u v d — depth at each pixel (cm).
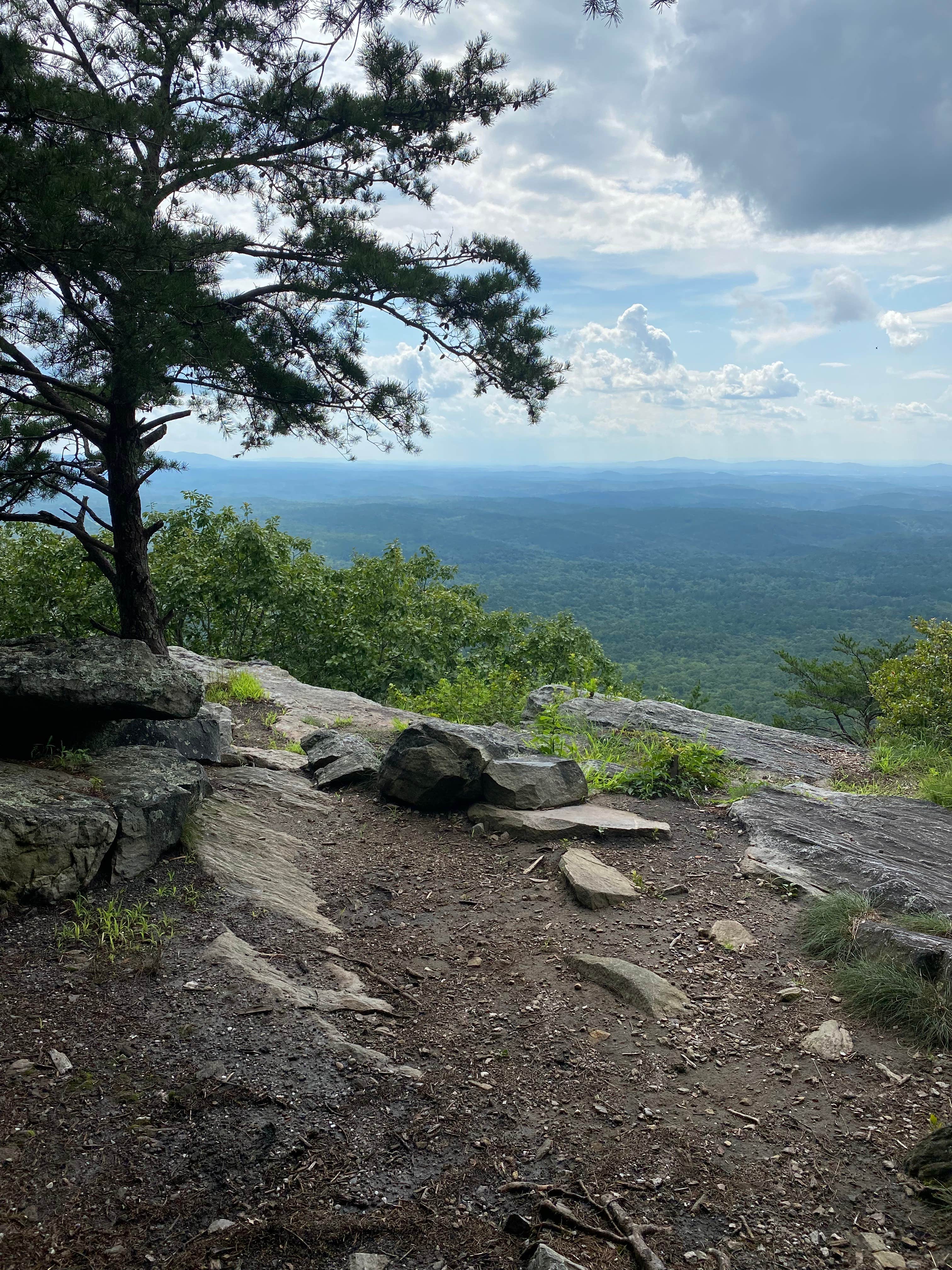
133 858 493
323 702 1227
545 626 3025
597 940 488
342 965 456
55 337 709
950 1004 398
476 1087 361
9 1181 287
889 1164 320
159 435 868
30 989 388
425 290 781
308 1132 322
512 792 652
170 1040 365
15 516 830
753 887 555
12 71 578
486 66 797
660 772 748
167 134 702
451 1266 270
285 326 813
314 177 845
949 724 1070
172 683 605
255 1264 265
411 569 3073
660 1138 334
